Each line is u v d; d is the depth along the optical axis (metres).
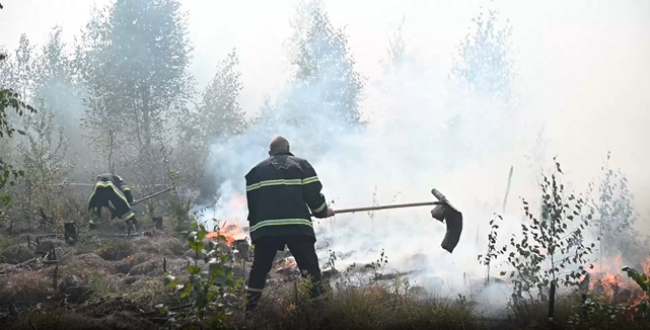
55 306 5.70
